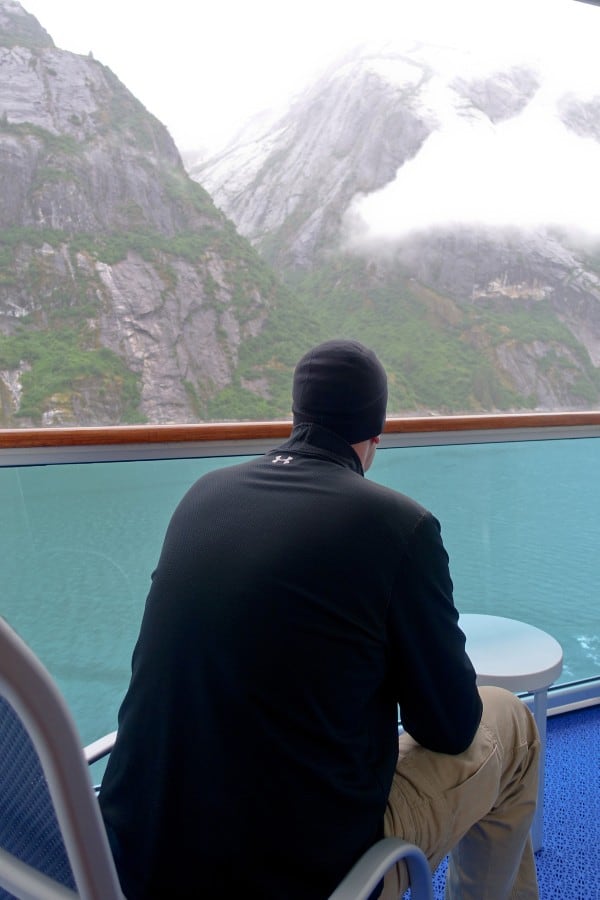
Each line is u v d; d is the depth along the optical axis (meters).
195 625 0.80
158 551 1.94
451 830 0.99
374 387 0.97
